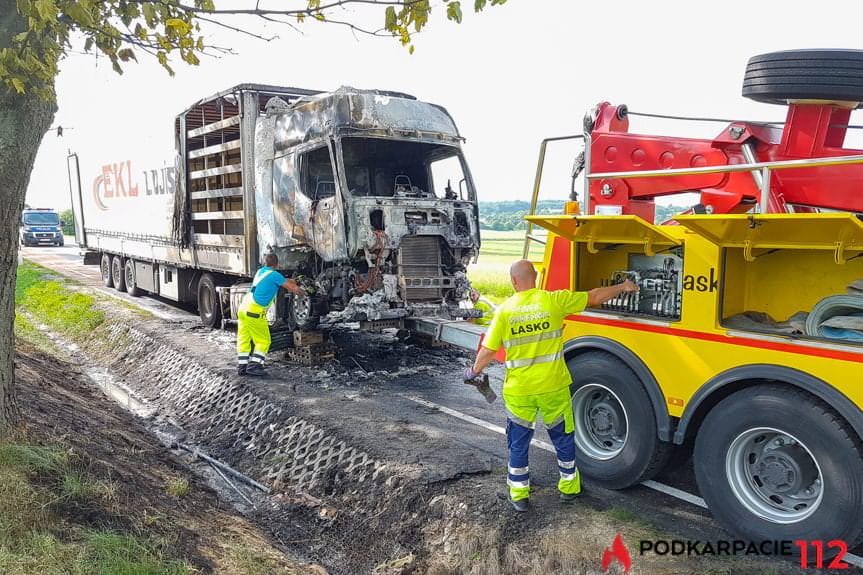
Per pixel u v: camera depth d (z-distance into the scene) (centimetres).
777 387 374
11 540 316
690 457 511
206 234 1115
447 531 448
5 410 419
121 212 1492
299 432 646
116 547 340
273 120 939
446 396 734
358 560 474
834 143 438
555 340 433
